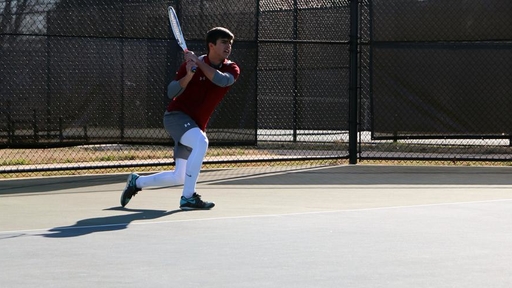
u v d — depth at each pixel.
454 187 13.43
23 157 17.03
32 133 14.33
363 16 17.62
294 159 16.14
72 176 14.73
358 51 16.45
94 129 14.69
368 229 9.30
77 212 10.63
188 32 15.28
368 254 7.88
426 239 8.67
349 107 16.64
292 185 13.60
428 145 18.91
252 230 9.22
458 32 16.05
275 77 19.33
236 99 15.47
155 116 15.03
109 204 11.39
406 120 16.09
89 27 14.76
